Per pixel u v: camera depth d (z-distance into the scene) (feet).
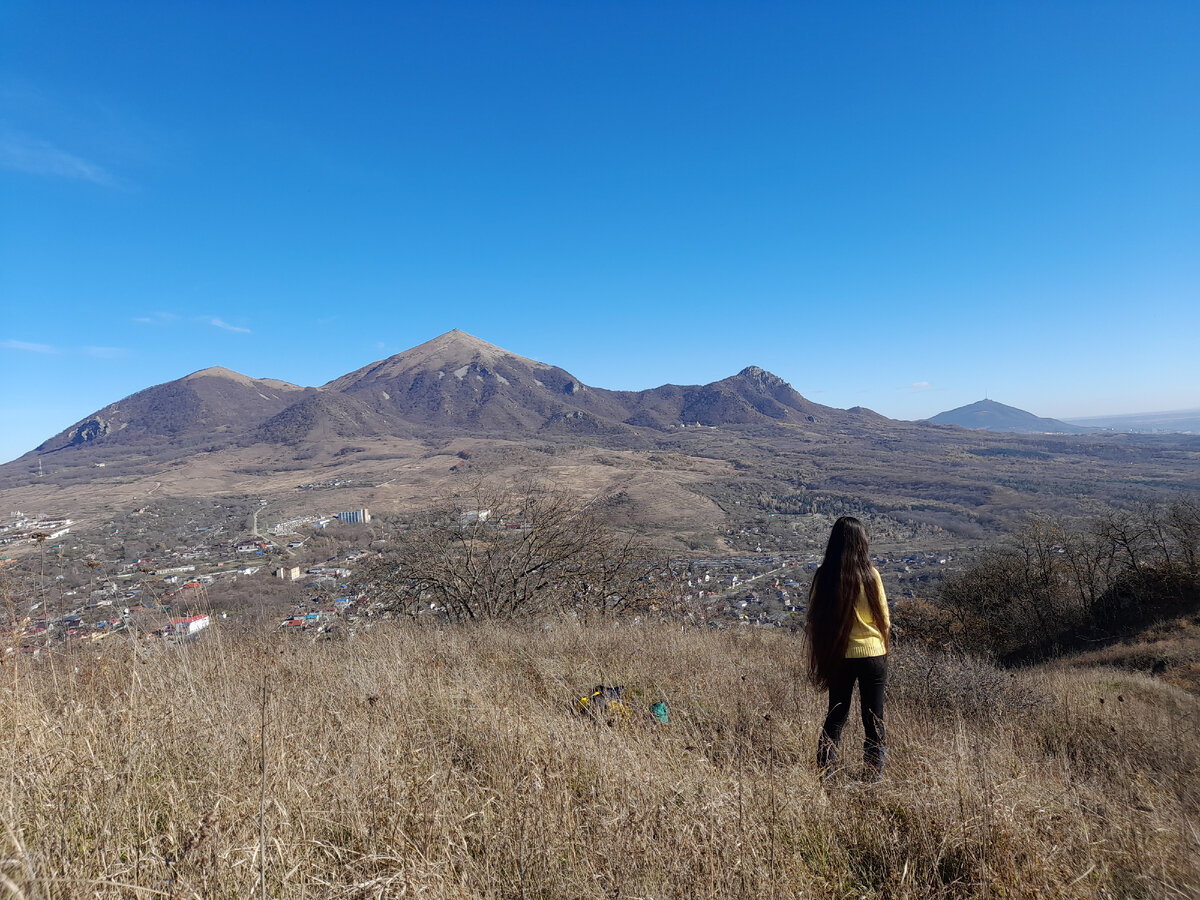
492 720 11.80
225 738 10.43
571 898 6.85
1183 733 15.31
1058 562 76.07
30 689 12.03
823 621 11.61
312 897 6.47
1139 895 7.42
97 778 8.50
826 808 8.98
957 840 7.88
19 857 5.97
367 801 8.38
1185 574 62.18
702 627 34.01
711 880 6.88
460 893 6.63
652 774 9.73
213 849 6.71
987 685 18.75
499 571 37.47
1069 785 10.53
